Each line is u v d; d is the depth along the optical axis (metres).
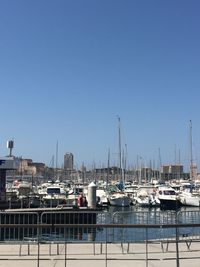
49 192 64.12
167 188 73.75
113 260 14.39
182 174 123.88
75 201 48.12
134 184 97.81
